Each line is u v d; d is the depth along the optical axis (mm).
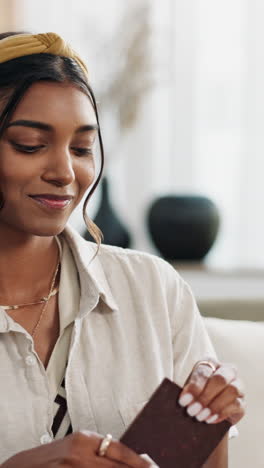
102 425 1278
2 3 3381
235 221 3445
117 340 1332
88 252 1360
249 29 3371
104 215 2957
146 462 1062
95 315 1341
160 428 1097
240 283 2738
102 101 3211
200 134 3463
